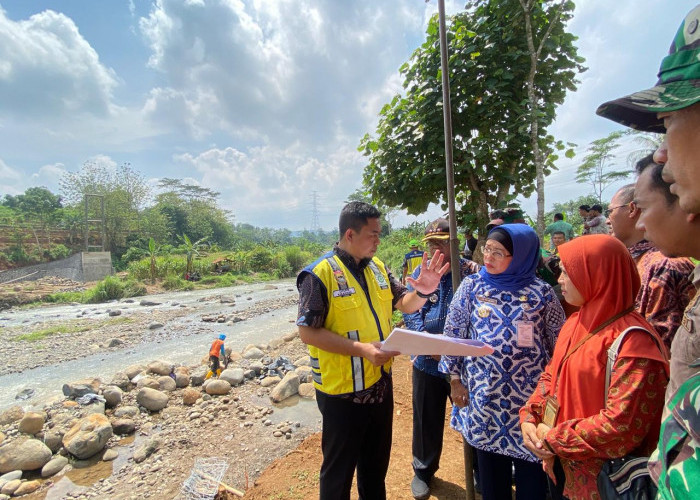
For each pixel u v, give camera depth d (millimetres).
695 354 811
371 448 2166
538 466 1809
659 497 809
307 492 2805
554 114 3229
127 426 4426
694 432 695
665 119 811
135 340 9922
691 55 716
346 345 1867
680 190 794
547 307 1849
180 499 3043
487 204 3453
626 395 1167
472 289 2016
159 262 23266
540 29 3248
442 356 2180
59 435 4117
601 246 1367
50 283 21031
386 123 3598
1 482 3504
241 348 9016
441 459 2990
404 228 23812
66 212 31391
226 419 4559
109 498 3234
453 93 3145
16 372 7664
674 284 1500
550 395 1499
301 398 5145
